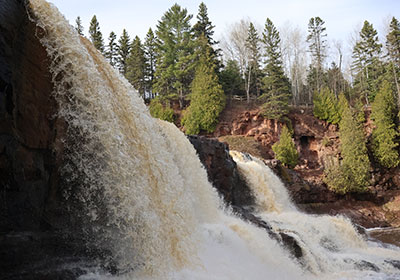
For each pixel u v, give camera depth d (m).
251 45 59.72
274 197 21.06
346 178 29.17
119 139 7.82
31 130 6.49
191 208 10.80
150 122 10.97
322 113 42.34
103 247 7.32
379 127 35.88
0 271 5.62
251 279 8.84
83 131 7.40
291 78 63.75
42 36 7.02
